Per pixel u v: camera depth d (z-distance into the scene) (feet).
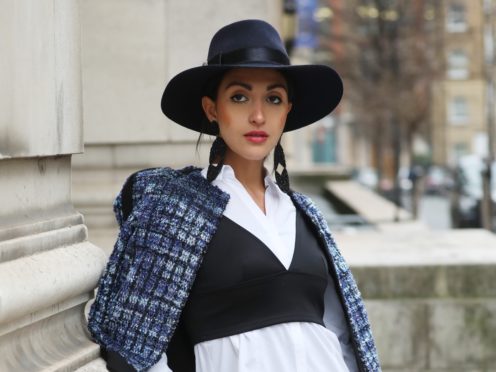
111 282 8.70
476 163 86.53
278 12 32.94
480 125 202.90
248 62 9.00
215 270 8.74
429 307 20.58
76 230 8.64
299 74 9.55
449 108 204.13
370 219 43.96
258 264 8.80
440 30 113.50
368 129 173.78
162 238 8.63
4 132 7.27
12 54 7.37
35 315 7.66
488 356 20.65
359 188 68.49
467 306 20.58
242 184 9.55
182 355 9.04
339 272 9.80
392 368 20.54
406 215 46.14
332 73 9.52
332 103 10.14
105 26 22.89
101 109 22.80
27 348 7.70
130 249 8.69
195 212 8.80
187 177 9.16
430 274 20.67
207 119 9.85
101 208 22.29
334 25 126.00
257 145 9.16
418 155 205.57
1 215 7.39
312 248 9.48
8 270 7.19
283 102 9.27
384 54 107.96
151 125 22.82
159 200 8.85
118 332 8.49
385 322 20.51
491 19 69.87
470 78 199.93
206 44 22.90
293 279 9.00
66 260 8.11
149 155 23.00
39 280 7.47
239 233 8.87
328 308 10.01
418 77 115.34
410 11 106.32
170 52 22.88
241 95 9.12
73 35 8.54
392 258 21.34
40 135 7.82
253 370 8.67
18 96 7.46
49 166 8.33
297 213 9.81
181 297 8.54
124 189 9.32
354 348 9.87
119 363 8.30
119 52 22.84
